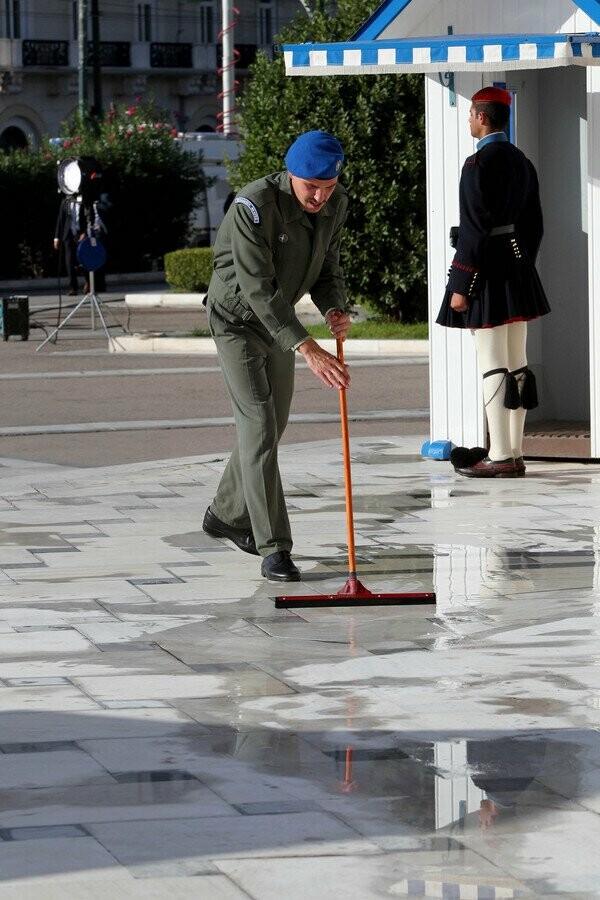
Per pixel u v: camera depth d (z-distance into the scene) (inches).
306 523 482.9
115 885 213.8
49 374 1006.4
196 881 215.2
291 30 1202.0
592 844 228.4
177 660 332.5
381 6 573.6
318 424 753.0
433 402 605.9
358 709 295.6
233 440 706.8
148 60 3280.0
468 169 537.0
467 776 257.3
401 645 343.0
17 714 293.9
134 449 682.8
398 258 1163.3
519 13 573.6
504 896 210.7
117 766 263.9
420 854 224.7
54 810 242.8
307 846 227.5
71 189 1258.0
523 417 562.9
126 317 1473.9
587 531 465.4
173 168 2150.6
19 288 1957.4
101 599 388.5
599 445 588.7
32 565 428.8
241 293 396.5
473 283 543.8
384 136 1136.8
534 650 336.5
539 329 665.6
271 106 1175.6
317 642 346.3
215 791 251.1
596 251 574.6
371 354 1117.1
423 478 564.7
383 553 438.3
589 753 268.1
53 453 674.2
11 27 3083.2
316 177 380.2
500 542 450.9
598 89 565.0
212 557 438.0
